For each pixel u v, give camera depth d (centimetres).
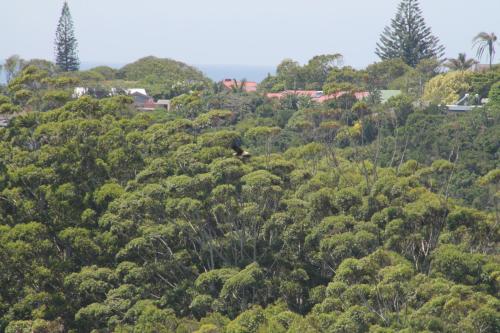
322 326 19400
